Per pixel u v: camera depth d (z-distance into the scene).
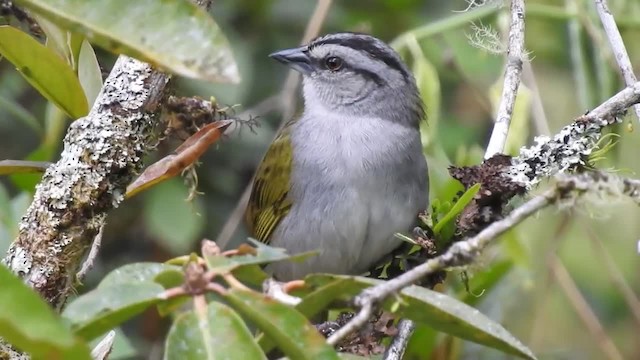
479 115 11.41
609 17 7.06
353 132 9.23
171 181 9.91
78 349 3.38
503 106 6.87
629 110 7.61
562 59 11.70
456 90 11.48
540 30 11.67
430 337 8.32
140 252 10.86
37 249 5.34
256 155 10.94
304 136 9.27
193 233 9.84
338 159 9.05
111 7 3.96
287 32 11.38
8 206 7.79
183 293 3.98
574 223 11.30
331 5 11.62
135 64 5.55
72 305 3.89
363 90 9.51
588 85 10.51
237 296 3.94
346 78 9.53
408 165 9.11
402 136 9.25
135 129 5.50
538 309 10.59
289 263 9.22
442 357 8.48
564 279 10.23
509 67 6.98
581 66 10.12
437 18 11.66
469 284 8.25
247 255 4.15
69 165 5.41
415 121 9.52
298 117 9.68
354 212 8.95
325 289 4.18
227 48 3.93
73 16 3.94
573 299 10.20
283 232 9.29
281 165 9.27
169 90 5.64
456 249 4.36
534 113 9.48
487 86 10.70
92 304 3.88
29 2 3.93
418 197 9.16
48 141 8.42
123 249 10.81
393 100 9.50
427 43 11.09
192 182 8.27
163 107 5.82
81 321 3.85
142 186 5.56
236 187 11.04
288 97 10.52
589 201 4.36
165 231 9.78
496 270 8.27
